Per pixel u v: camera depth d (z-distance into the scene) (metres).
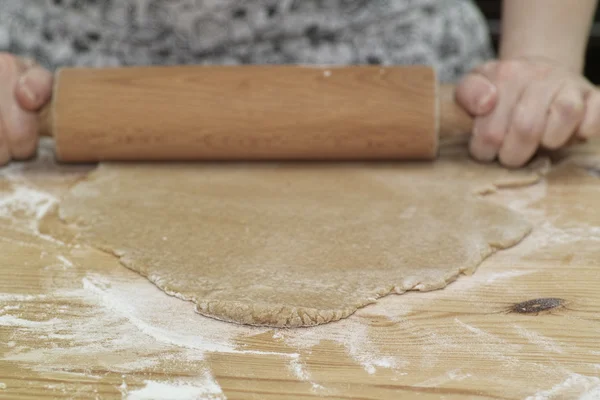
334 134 0.69
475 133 0.70
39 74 0.71
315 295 0.55
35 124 0.71
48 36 0.82
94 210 0.63
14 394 0.50
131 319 0.55
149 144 0.70
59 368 0.52
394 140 0.69
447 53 0.85
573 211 0.64
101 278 0.58
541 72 0.70
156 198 0.65
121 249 0.59
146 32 0.80
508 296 0.56
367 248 0.59
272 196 0.65
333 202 0.64
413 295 0.56
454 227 0.61
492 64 0.72
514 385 0.51
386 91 0.69
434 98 0.69
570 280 0.57
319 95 0.69
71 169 0.71
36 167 0.72
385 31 0.83
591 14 0.75
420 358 0.52
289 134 0.69
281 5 0.79
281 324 0.54
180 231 0.61
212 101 0.69
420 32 0.84
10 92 0.70
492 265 0.58
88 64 0.82
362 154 0.70
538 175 0.68
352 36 0.83
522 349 0.53
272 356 0.52
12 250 0.60
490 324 0.54
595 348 0.53
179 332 0.54
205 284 0.56
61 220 0.63
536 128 0.68
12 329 0.54
